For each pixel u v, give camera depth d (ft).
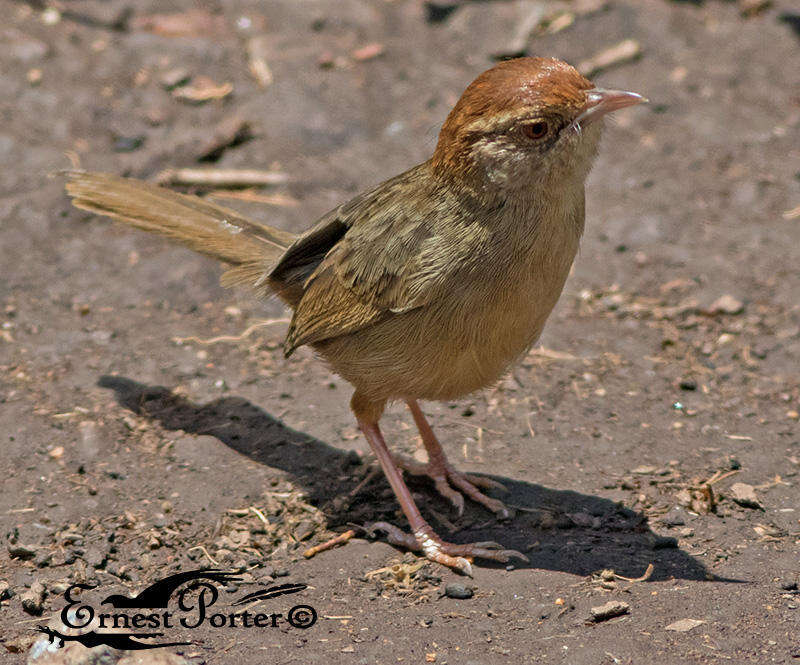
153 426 35.99
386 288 28.12
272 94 54.54
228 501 32.35
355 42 59.06
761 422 35.81
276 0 61.62
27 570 29.27
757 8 60.95
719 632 25.72
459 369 28.48
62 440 34.91
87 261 44.93
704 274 43.96
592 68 56.39
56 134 51.55
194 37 58.49
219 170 50.16
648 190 49.29
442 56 57.98
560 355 39.75
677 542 29.89
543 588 28.02
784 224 46.91
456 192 27.35
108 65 56.44
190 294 43.45
